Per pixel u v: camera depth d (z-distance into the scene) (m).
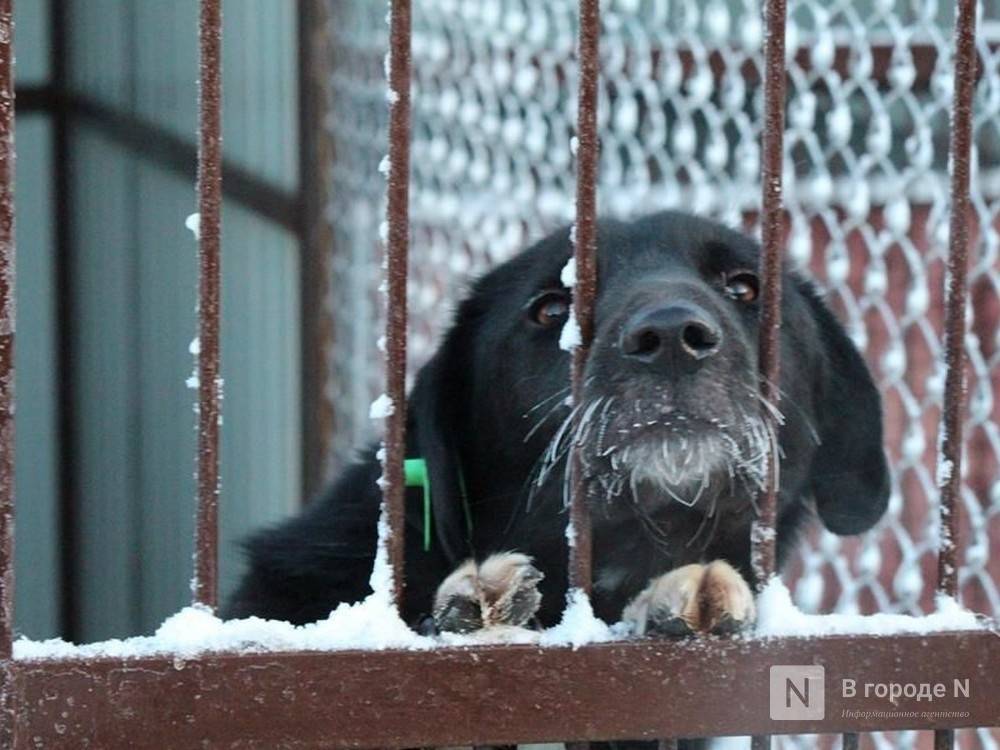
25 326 15.37
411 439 4.43
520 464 4.37
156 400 12.31
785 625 3.12
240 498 10.85
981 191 6.68
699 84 6.85
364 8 8.58
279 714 2.96
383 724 2.99
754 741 3.17
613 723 3.05
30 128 15.38
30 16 15.09
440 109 8.11
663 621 3.12
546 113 7.64
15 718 2.88
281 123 9.43
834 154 7.20
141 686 2.91
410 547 4.34
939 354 6.45
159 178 12.05
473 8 7.79
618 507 3.77
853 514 4.62
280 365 9.66
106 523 14.44
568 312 4.24
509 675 3.02
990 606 6.42
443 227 8.16
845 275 6.54
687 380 3.45
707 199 6.80
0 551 2.89
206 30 2.99
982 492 6.79
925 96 7.11
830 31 6.78
